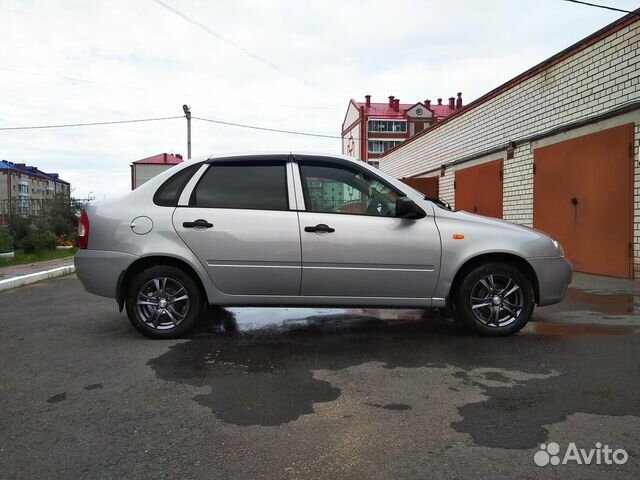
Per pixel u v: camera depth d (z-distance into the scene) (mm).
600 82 8977
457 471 2391
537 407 3115
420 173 19047
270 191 4762
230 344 4598
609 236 8836
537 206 11008
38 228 18188
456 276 4777
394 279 4637
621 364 3934
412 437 2734
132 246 4621
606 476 2342
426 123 71188
